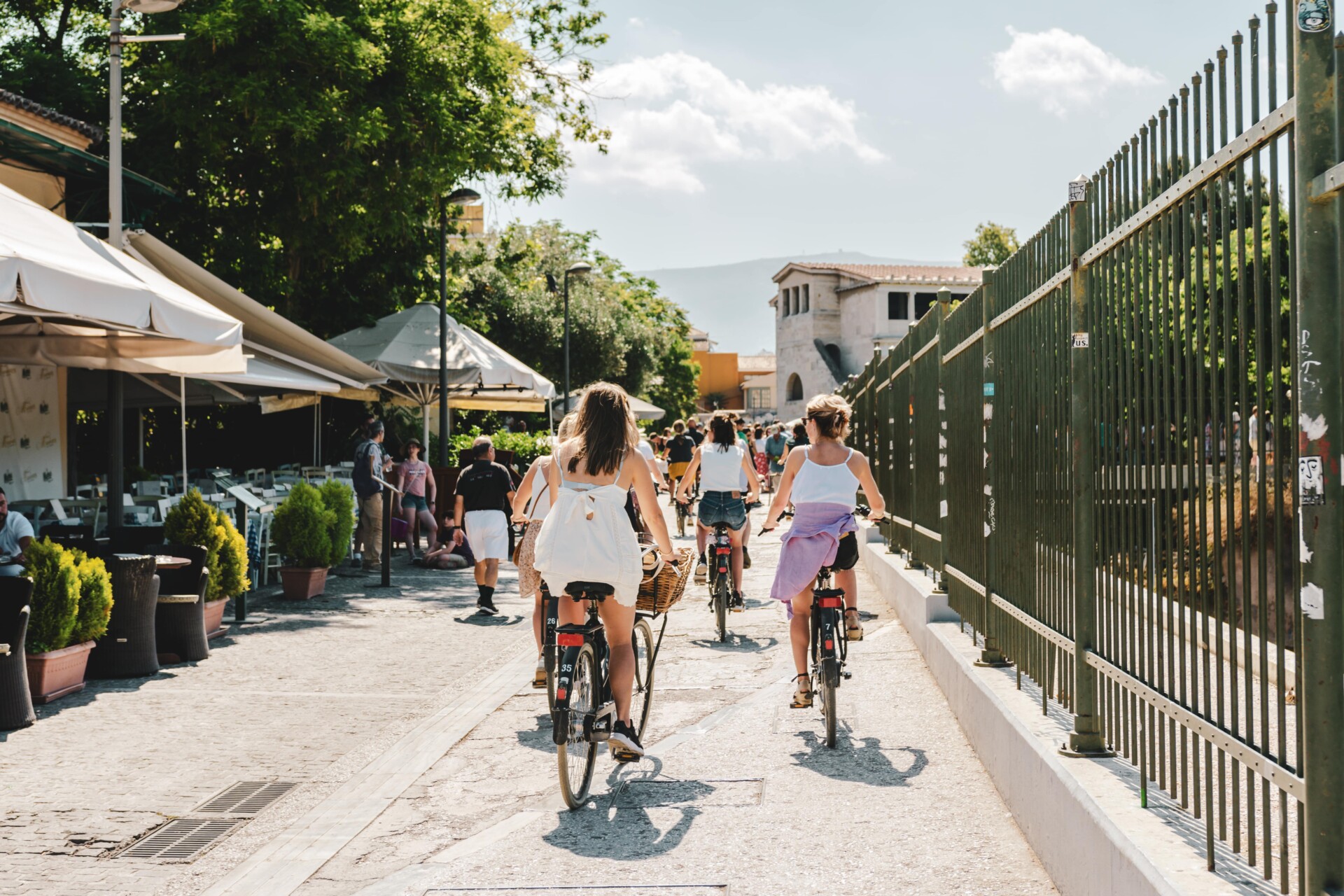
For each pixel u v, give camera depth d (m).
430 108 21.11
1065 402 4.86
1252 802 3.04
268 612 12.27
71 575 7.97
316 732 7.13
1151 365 3.75
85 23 25.81
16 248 7.58
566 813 5.50
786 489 6.98
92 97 21.64
